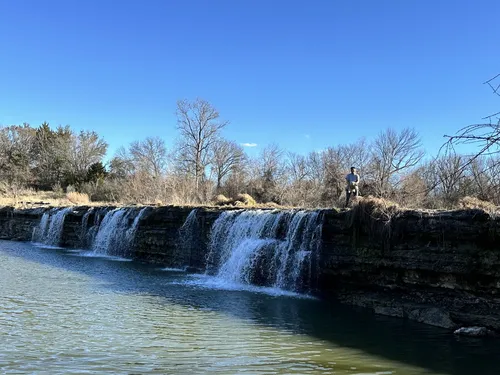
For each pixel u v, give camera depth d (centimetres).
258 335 1035
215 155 7138
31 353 822
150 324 1089
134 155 7788
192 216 2384
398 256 1412
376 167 4056
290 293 1655
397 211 1441
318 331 1097
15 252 2798
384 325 1183
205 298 1478
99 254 2919
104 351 855
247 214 2072
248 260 1850
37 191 7000
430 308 1255
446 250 1292
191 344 934
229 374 752
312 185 4769
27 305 1237
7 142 7981
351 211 1574
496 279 1174
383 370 812
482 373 812
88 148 7725
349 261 1566
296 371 783
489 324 1130
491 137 432
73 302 1309
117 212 2986
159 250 2547
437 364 859
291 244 1764
